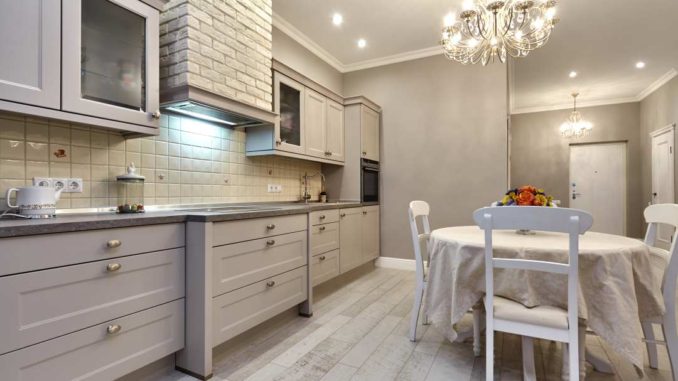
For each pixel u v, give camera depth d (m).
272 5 3.18
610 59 4.68
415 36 3.80
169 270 1.72
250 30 2.58
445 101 4.05
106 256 1.44
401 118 4.29
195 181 2.55
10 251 1.16
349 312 2.71
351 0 3.11
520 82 5.64
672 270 1.62
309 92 3.46
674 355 1.62
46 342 1.25
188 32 2.08
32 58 1.42
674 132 5.27
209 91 2.18
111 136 2.02
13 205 1.59
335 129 3.91
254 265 2.08
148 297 1.61
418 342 2.18
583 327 1.63
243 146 3.02
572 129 6.49
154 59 1.93
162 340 1.68
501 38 2.52
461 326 2.45
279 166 3.48
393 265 4.25
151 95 1.91
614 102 6.76
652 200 6.06
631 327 1.43
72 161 1.84
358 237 3.77
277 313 2.27
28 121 1.68
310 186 3.97
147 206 2.21
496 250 1.62
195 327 1.76
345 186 4.06
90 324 1.39
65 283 1.31
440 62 4.08
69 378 1.32
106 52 1.74
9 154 1.62
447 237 1.91
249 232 2.04
